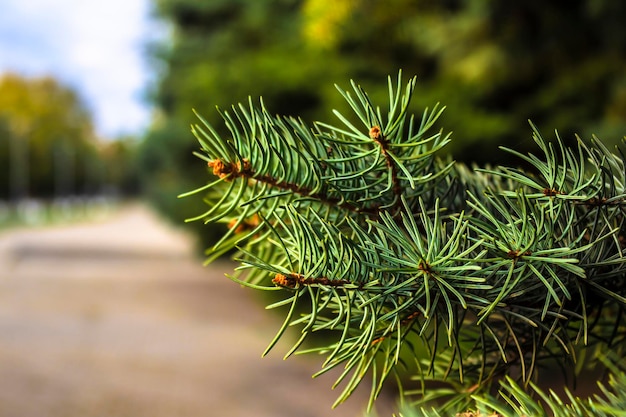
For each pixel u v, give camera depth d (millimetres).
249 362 7418
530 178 606
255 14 10625
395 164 639
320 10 7363
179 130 9836
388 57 7703
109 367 7430
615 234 598
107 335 9188
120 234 31391
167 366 7410
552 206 569
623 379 555
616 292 637
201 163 9945
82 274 15828
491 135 5676
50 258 19438
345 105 5949
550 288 532
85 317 10578
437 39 6898
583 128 5836
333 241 568
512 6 6168
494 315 649
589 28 6332
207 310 10953
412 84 601
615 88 5977
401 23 7520
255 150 641
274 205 646
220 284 13820
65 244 24438
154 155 13984
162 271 16219
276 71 6906
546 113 6359
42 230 34188
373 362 608
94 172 77312
